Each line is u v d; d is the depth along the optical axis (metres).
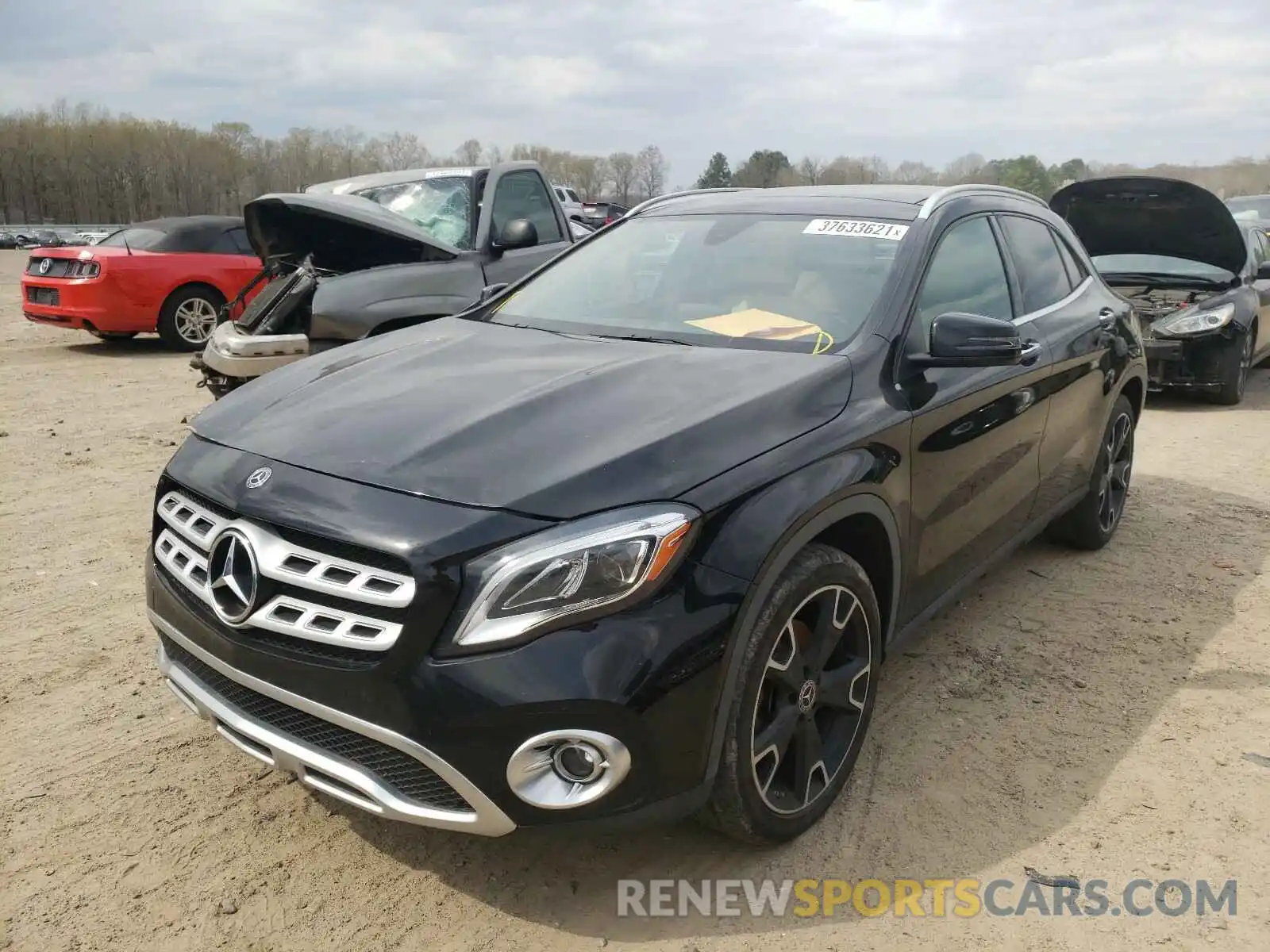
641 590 2.25
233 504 2.49
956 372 3.38
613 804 2.26
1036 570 4.88
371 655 2.24
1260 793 3.04
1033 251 4.40
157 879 2.63
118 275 10.79
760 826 2.62
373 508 2.32
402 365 3.18
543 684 2.17
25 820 2.85
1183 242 8.91
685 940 2.45
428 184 7.89
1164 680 3.77
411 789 2.30
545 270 4.19
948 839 2.82
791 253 3.63
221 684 2.58
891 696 3.63
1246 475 6.61
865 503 2.80
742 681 2.42
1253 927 2.49
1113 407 4.86
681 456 2.45
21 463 6.41
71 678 3.66
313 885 2.62
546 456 2.42
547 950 2.41
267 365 6.25
